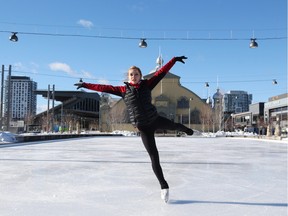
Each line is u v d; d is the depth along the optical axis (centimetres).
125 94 466
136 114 460
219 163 1041
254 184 656
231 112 11812
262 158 1226
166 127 475
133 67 465
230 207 470
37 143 2233
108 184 642
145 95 459
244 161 1108
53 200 503
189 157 1250
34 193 553
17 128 5391
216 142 2823
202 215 427
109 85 479
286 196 545
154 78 468
